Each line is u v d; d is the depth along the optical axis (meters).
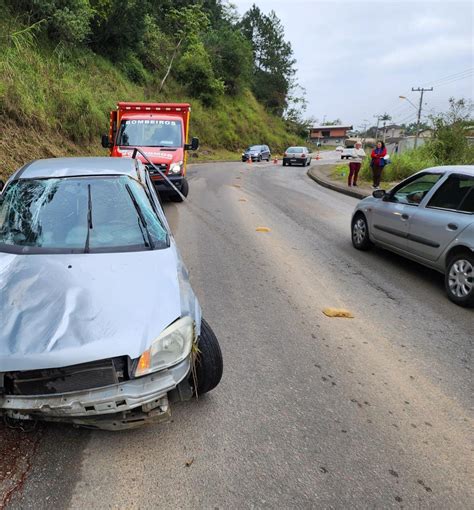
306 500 2.33
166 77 36.47
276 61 70.94
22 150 11.61
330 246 8.01
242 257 6.87
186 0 42.47
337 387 3.39
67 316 2.47
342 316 4.77
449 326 4.67
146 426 2.85
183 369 2.53
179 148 10.86
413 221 6.16
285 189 16.91
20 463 2.49
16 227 3.38
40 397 2.29
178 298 2.74
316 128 124.62
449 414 3.12
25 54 14.72
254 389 3.31
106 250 3.16
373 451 2.71
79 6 19.34
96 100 18.98
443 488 2.45
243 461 2.58
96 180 3.80
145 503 2.27
